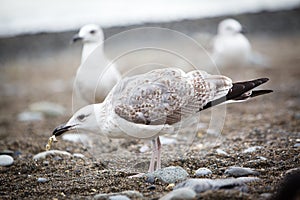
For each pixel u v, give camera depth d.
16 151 11.09
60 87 20.78
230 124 12.95
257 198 6.92
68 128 9.18
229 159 9.48
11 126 14.23
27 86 21.52
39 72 24.48
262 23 29.36
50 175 9.16
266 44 27.31
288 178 6.66
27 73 24.50
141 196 7.46
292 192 6.39
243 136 11.50
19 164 9.96
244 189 7.27
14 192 8.26
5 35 27.91
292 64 22.02
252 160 9.18
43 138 12.41
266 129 12.07
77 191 8.09
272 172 8.32
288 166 8.60
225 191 7.12
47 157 10.23
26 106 17.34
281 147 10.11
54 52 27.59
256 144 10.62
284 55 24.27
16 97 19.41
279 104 15.13
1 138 12.66
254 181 7.70
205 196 6.97
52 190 8.16
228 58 20.77
